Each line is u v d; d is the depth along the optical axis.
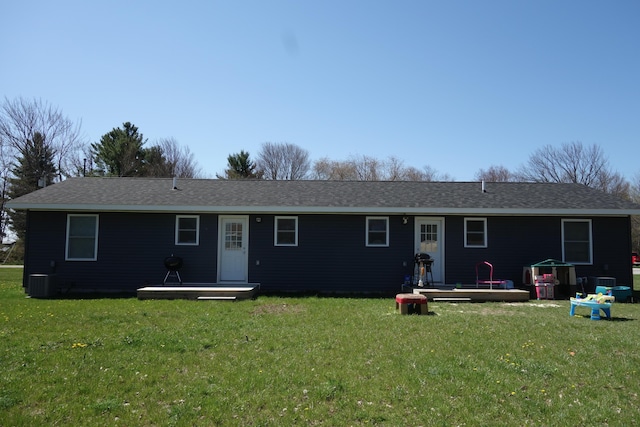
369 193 16.16
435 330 8.41
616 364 6.28
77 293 14.54
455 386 5.40
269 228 15.20
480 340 7.60
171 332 8.06
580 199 15.55
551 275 13.61
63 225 14.87
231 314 10.16
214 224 15.15
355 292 14.95
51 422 4.45
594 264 14.91
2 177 37.81
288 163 50.59
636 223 39.34
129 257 14.94
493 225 15.14
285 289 15.04
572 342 7.51
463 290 13.12
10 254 34.66
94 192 15.72
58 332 8.00
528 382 5.58
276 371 5.88
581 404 4.93
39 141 38.31
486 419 4.56
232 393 5.15
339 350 6.91
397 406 4.86
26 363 6.16
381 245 15.11
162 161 43.72
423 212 14.73
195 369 5.98
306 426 4.42
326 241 15.12
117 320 9.20
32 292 13.48
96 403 4.84
